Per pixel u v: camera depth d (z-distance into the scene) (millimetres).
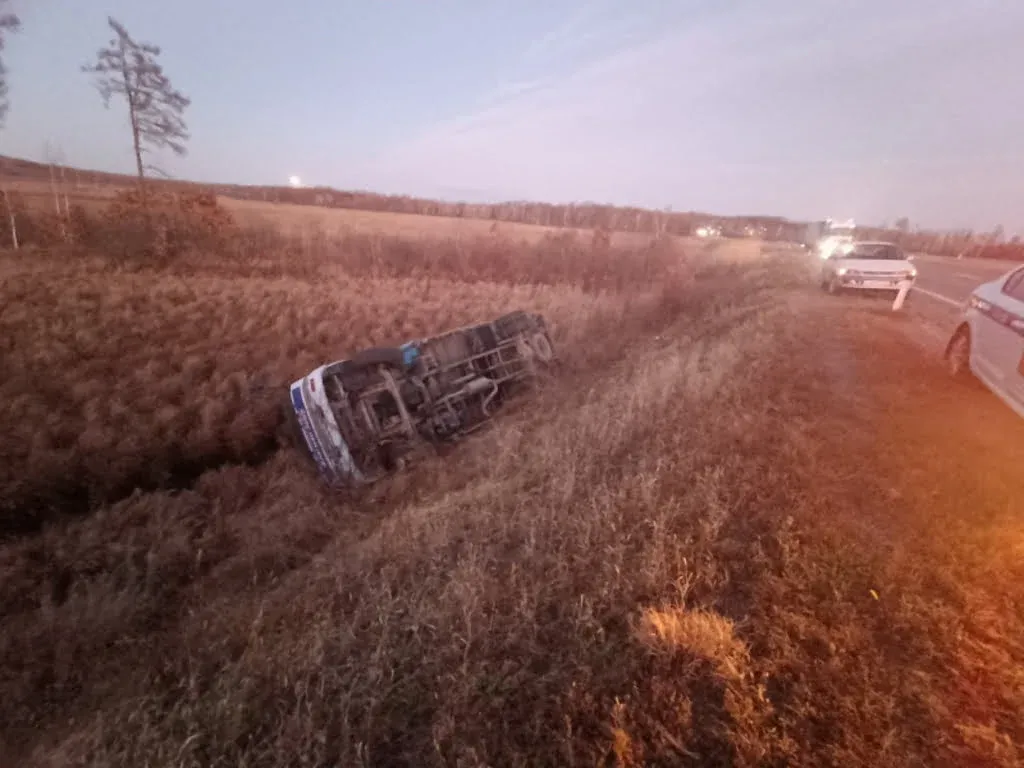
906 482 5383
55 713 4504
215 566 6758
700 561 4258
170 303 18047
